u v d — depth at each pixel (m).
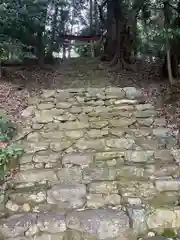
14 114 3.83
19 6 5.46
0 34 5.38
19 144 3.11
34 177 2.65
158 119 3.72
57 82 5.93
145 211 2.16
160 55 6.58
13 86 4.91
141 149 3.09
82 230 2.06
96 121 3.70
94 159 2.92
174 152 3.01
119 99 4.32
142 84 5.34
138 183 2.54
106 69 6.93
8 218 2.15
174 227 2.15
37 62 6.91
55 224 2.08
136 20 7.07
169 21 4.82
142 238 2.05
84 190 2.43
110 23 7.95
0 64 5.52
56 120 3.74
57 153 3.03
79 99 4.32
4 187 2.47
